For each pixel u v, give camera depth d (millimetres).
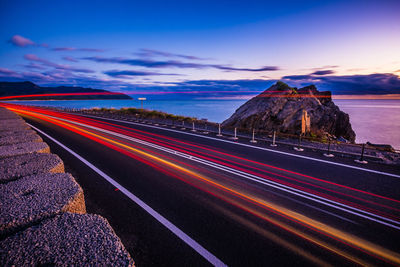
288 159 9969
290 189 6730
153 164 9328
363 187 6859
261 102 18188
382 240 4324
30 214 3229
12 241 2762
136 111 35312
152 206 5645
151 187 6891
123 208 5539
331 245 4152
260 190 6668
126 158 10273
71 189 4059
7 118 16359
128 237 4355
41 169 5066
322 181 7355
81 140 14773
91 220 3316
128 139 15109
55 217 3324
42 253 2568
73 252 2611
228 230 4605
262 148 12180
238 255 3863
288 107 16750
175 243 4184
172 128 20484
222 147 12531
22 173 4824
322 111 16562
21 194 3857
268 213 5316
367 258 3820
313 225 4816
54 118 31391
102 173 8195
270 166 9000
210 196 6254
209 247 4070
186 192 6527
